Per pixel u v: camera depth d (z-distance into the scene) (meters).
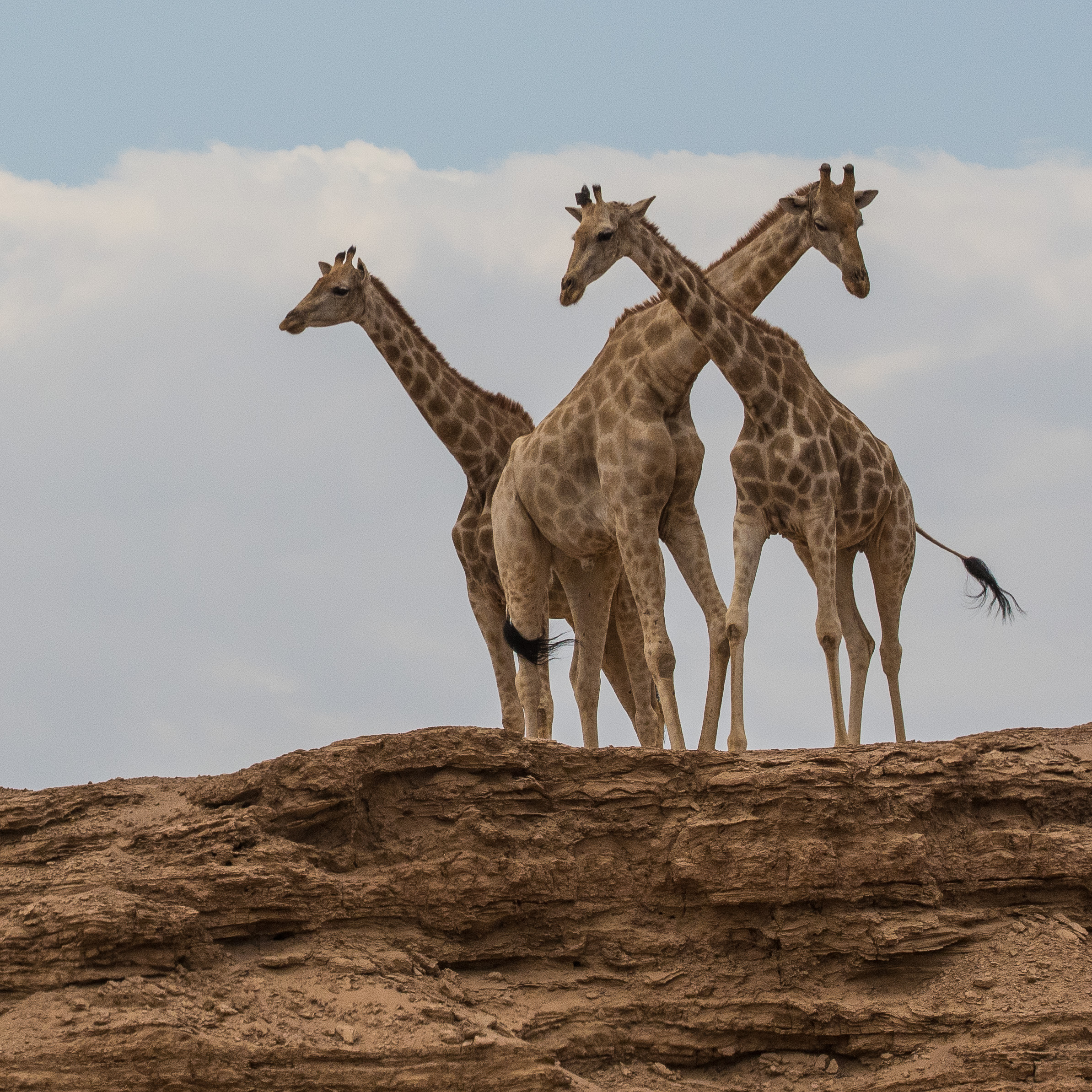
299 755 55.94
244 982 50.84
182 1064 47.09
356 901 53.75
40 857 55.03
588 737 67.88
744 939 55.25
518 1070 48.41
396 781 56.69
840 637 58.72
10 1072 46.91
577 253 62.72
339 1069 47.91
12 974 50.25
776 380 60.66
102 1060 47.09
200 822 54.53
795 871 54.28
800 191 64.19
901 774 56.12
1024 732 62.50
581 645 68.44
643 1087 51.75
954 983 53.31
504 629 65.62
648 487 62.41
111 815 57.44
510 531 67.69
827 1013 53.19
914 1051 52.25
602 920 55.62
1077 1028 50.69
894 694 63.97
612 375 64.56
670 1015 53.84
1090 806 57.59
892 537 63.50
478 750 56.53
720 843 54.91
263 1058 47.69
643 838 56.34
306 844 54.97
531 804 56.47
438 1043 48.59
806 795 55.00
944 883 55.69
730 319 61.00
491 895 54.28
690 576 63.53
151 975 50.66
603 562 67.56
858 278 61.81
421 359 76.69
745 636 58.53
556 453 65.81
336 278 75.88
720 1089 52.47
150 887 52.19
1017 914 55.47
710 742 60.34
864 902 54.81
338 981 51.38
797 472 59.53
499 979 54.03
